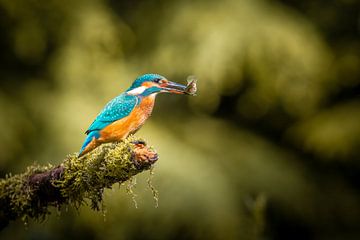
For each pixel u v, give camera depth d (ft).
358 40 50.39
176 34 45.75
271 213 45.57
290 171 47.14
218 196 42.16
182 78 45.50
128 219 40.45
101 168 16.44
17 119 42.01
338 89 49.98
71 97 43.65
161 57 45.42
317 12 51.24
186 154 44.04
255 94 46.47
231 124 49.42
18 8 43.62
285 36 45.09
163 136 44.52
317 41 46.93
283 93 46.06
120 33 46.65
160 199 41.68
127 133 20.44
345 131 46.50
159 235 41.91
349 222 48.11
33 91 44.01
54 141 41.83
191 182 42.06
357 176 50.44
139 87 21.27
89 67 44.62
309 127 47.96
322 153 46.96
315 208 46.80
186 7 47.03
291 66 45.34
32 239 41.09
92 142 19.67
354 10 51.83
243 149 46.93
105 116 19.89
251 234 24.94
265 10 46.96
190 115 48.42
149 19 48.24
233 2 46.73
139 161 16.16
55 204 17.89
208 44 44.27
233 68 44.19
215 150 45.73
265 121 50.11
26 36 44.14
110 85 44.60
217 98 45.42
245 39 44.68
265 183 44.98
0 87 43.16
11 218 18.45
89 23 45.16
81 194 17.17
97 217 39.01
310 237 48.11
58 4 44.86
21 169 41.34
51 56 45.57
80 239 41.34
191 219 41.42
